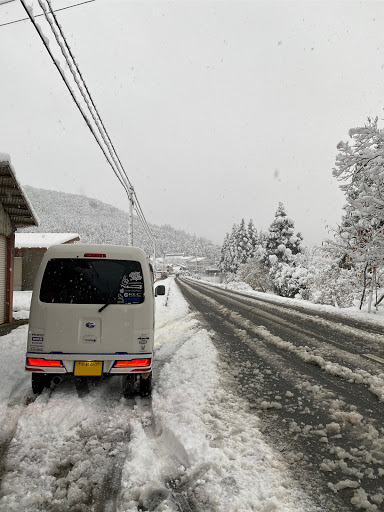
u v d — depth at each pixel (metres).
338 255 18.81
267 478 2.46
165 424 3.24
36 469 2.62
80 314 3.88
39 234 26.11
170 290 29.38
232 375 5.10
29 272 23.70
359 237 13.46
